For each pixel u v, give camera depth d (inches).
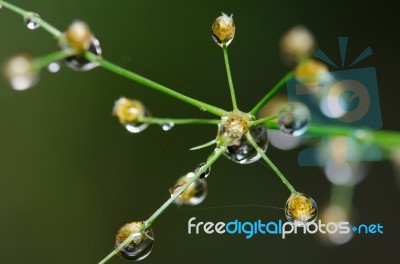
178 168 10.2
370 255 10.0
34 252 10.2
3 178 10.4
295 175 10.1
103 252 10.2
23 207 10.3
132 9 10.7
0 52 10.4
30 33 10.5
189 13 10.7
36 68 7.8
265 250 10.0
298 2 10.7
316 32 10.6
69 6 10.6
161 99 10.4
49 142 10.5
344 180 9.3
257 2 10.7
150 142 10.4
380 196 10.1
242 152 8.5
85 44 8.0
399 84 10.3
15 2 10.5
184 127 10.3
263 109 9.6
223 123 8.4
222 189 10.2
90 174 10.4
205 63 10.5
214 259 10.0
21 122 10.5
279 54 10.5
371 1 10.7
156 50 10.6
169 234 10.1
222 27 8.5
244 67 10.5
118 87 10.5
